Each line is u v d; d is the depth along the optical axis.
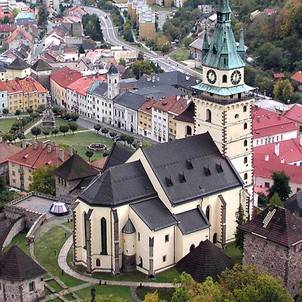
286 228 173.25
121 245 191.75
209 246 184.75
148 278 189.75
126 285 186.75
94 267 193.62
